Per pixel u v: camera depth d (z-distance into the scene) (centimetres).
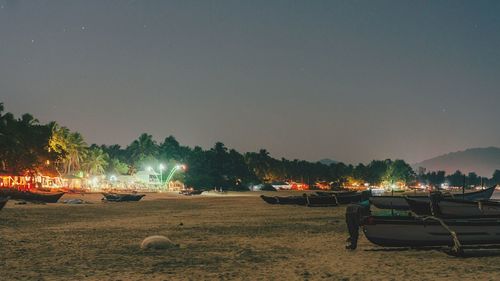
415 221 1805
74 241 2253
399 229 1803
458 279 1345
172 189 14738
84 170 14762
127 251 1919
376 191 17762
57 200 6303
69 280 1367
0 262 1655
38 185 9750
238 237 2422
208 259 1722
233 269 1527
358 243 2100
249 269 1526
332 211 4819
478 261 1638
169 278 1397
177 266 1584
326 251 1900
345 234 2538
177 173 16162
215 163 17962
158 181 15312
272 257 1762
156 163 17125
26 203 5891
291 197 6178
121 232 2675
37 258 1741
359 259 1695
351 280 1346
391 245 1808
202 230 2795
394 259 1686
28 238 2362
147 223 3322
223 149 18488
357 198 5791
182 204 6569
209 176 17200
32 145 9594
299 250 1938
